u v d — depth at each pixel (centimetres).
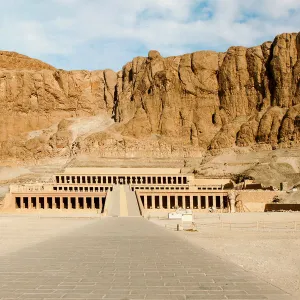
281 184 13400
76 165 18362
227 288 1814
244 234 5525
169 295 1677
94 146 19962
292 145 18338
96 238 4019
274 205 12006
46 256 2736
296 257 3291
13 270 2214
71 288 1795
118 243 3541
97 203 14500
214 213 11419
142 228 5591
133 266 2341
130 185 14800
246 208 12369
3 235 5122
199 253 2922
